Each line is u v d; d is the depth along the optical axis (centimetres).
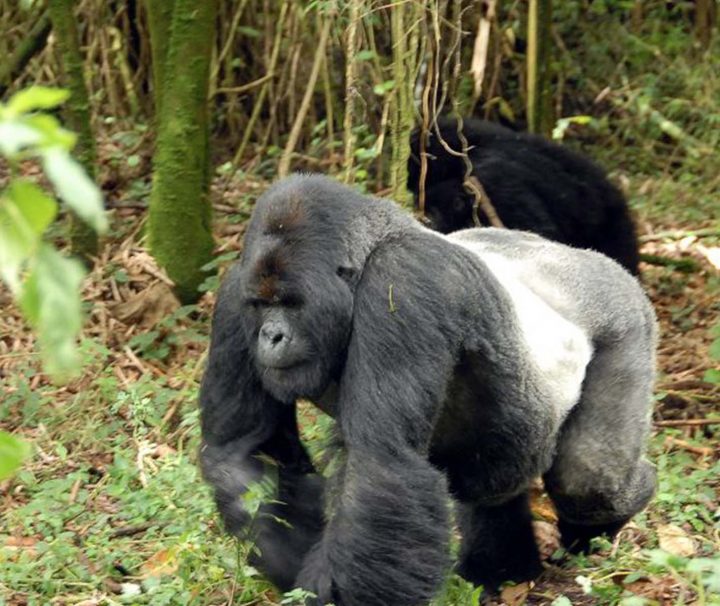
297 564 655
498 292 674
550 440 727
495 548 796
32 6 1625
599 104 1933
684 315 1315
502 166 1333
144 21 1803
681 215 1641
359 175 1115
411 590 596
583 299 770
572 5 1939
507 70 1866
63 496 880
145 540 812
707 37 2012
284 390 631
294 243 617
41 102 235
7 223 223
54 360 217
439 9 1141
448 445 707
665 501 865
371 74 1374
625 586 746
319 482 683
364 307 626
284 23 1697
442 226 1341
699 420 1032
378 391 615
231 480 654
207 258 1270
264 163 1677
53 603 729
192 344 1179
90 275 1270
